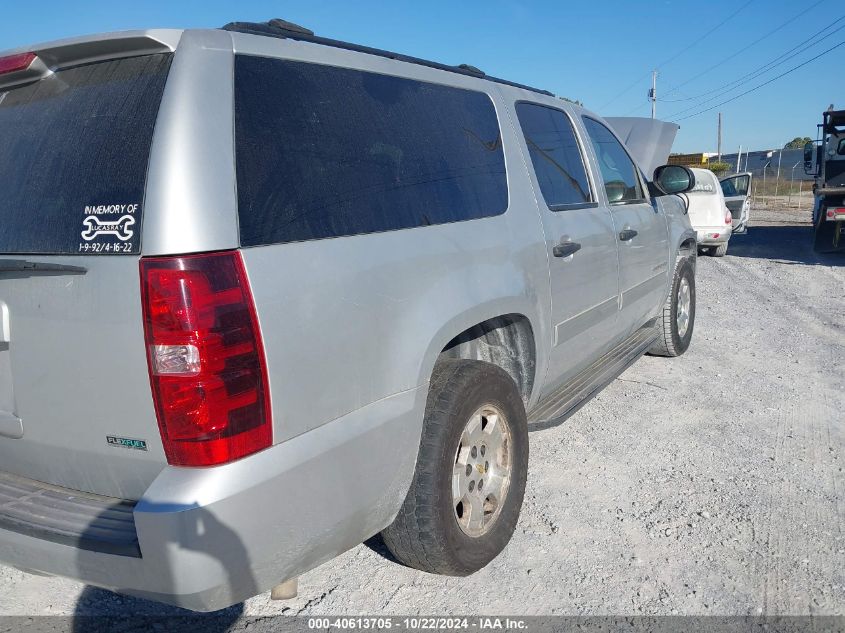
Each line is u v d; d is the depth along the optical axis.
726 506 3.77
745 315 8.65
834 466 4.25
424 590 3.09
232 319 2.06
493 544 3.17
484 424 3.20
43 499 2.34
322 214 2.39
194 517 1.98
